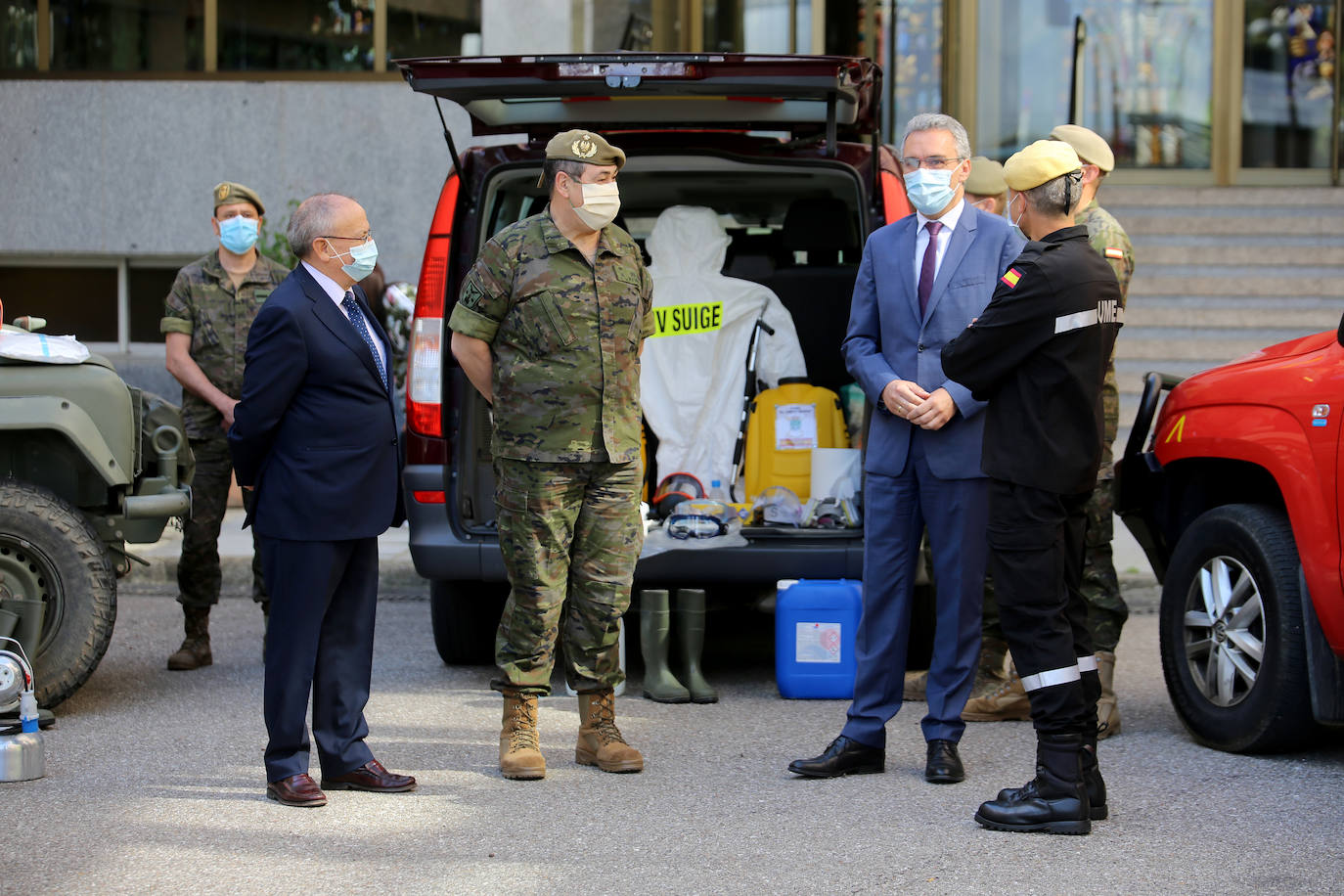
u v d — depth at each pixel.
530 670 8.98
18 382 10.54
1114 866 7.26
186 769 9.06
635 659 12.67
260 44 22.70
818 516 11.20
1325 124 24.98
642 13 23.66
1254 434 9.48
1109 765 9.28
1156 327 20.95
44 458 10.98
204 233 22.55
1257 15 24.94
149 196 22.55
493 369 9.04
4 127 22.62
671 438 12.08
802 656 11.01
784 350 12.45
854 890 6.91
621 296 8.94
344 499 8.27
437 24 22.64
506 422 8.89
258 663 12.38
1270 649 9.24
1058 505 7.74
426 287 11.13
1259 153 25.12
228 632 13.80
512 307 8.85
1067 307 7.62
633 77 10.23
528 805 8.31
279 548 8.27
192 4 22.70
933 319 8.85
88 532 10.42
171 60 22.80
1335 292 21.14
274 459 8.30
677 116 11.22
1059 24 24.92
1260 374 9.66
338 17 22.59
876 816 8.10
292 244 8.36
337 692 8.61
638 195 13.02
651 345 12.25
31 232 22.67
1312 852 7.48
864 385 9.08
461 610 11.92
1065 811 7.73
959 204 8.99
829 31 24.55
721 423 12.14
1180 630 9.98
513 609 8.98
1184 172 25.14
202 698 11.04
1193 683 9.88
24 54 22.94
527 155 11.38
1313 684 9.01
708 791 8.59
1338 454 8.86
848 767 8.94
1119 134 25.17
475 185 11.39
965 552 8.70
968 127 24.81
